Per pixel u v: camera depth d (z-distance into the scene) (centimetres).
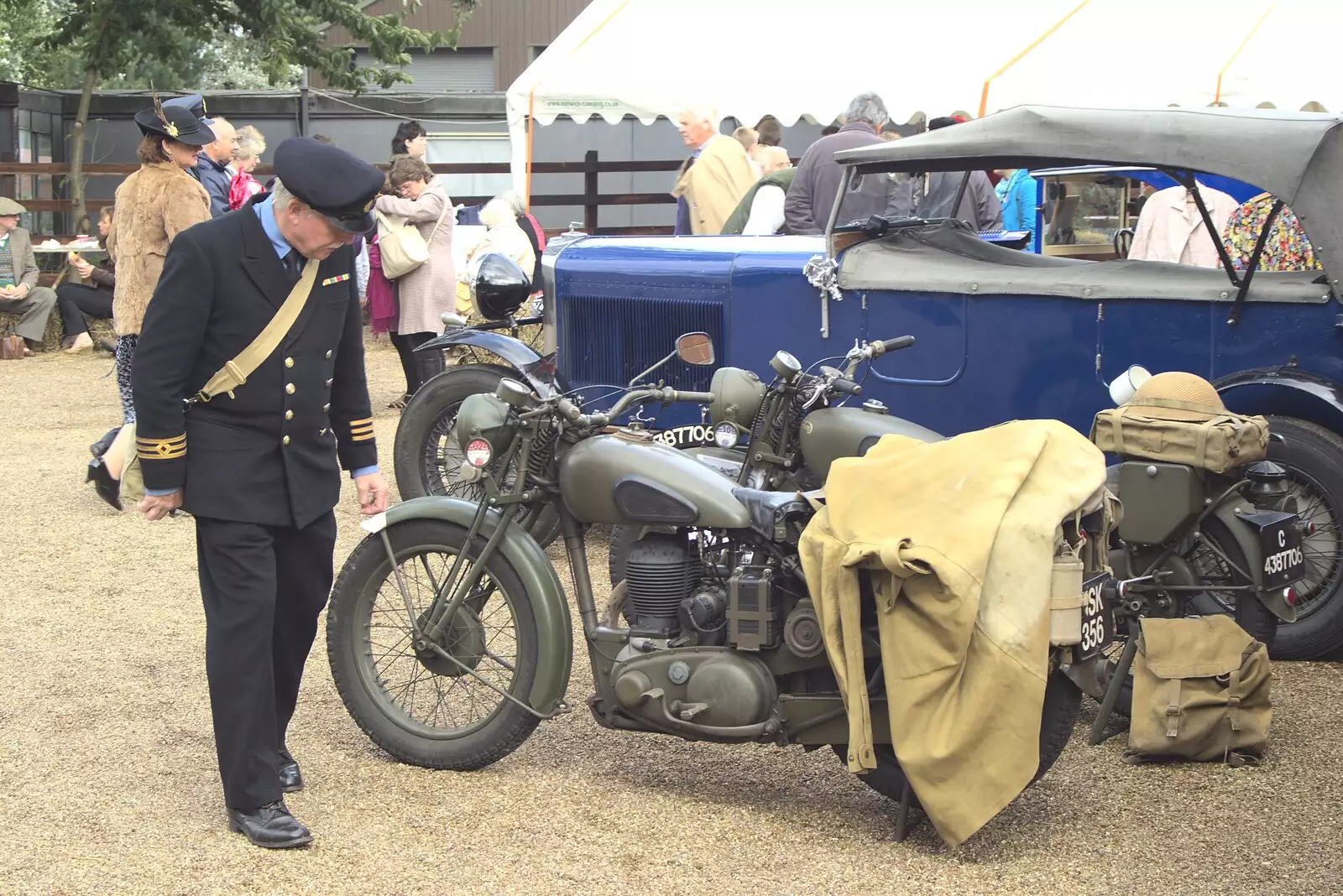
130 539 663
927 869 335
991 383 519
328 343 358
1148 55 1023
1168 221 742
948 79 1031
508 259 680
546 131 1747
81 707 447
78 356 1317
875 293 545
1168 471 407
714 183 886
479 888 326
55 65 2375
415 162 886
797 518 359
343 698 402
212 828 357
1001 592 320
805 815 367
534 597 380
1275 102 1020
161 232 675
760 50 1077
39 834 353
